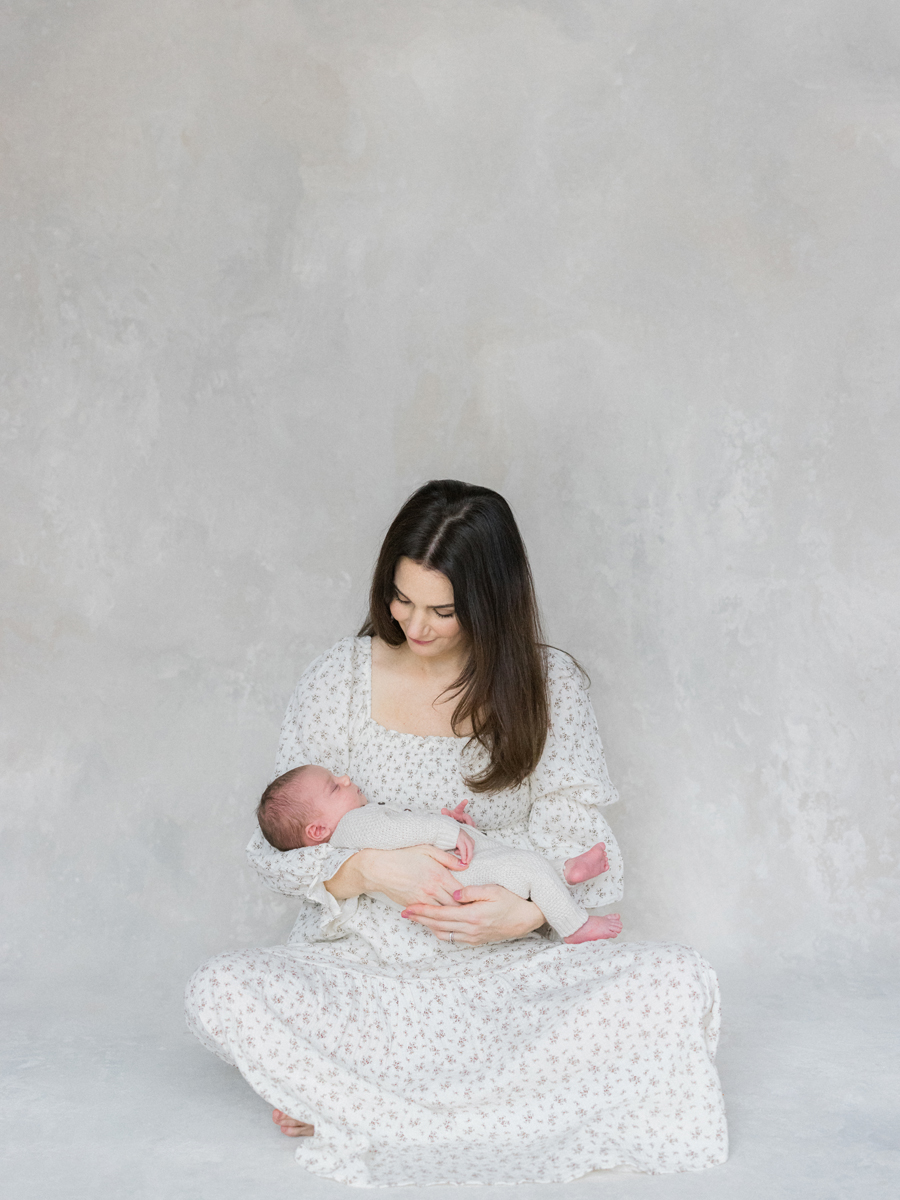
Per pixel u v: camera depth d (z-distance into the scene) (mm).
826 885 3699
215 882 3662
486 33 3754
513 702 2719
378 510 3797
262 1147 2344
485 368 3818
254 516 3750
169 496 3713
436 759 2805
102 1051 2936
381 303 3795
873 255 3742
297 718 2904
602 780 2883
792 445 3756
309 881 2557
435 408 3812
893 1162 2252
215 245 3727
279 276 3758
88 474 3684
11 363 3658
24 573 3650
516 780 2787
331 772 2836
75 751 3646
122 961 3551
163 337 3715
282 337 3764
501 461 3822
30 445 3662
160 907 3625
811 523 3754
